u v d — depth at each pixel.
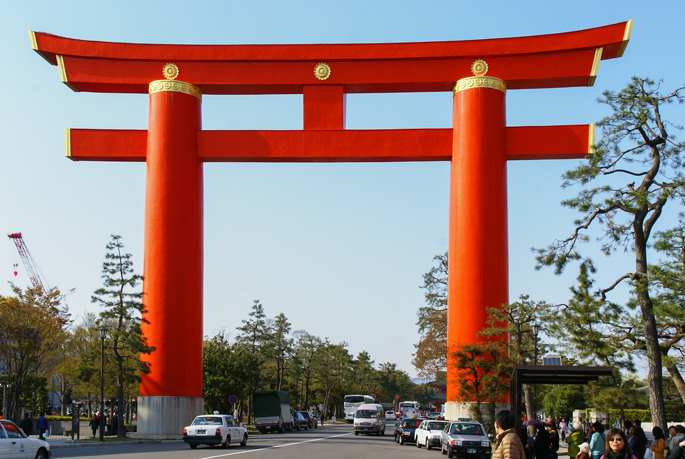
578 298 27.77
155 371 43.66
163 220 44.56
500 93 44.28
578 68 43.47
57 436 46.25
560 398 67.19
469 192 43.38
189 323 44.47
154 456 26.19
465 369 40.75
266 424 56.75
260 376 83.12
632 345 27.17
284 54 45.00
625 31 42.56
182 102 45.31
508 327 40.34
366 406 54.81
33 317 46.59
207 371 64.38
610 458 12.50
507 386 38.47
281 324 84.25
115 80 45.56
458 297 43.00
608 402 26.61
